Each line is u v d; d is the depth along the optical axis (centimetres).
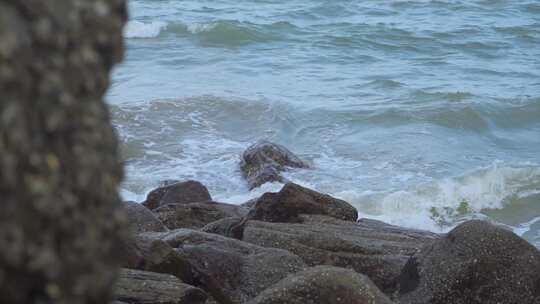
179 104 4125
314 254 1733
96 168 383
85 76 380
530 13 7288
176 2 7112
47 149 365
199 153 3641
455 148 3847
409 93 4616
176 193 2619
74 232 372
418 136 3944
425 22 6750
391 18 6831
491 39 6334
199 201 2616
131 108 4025
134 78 4722
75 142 376
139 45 5706
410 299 1523
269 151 3425
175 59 5344
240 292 1532
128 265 1416
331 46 5922
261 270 1564
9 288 352
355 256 1711
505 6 7419
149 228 1938
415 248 1834
